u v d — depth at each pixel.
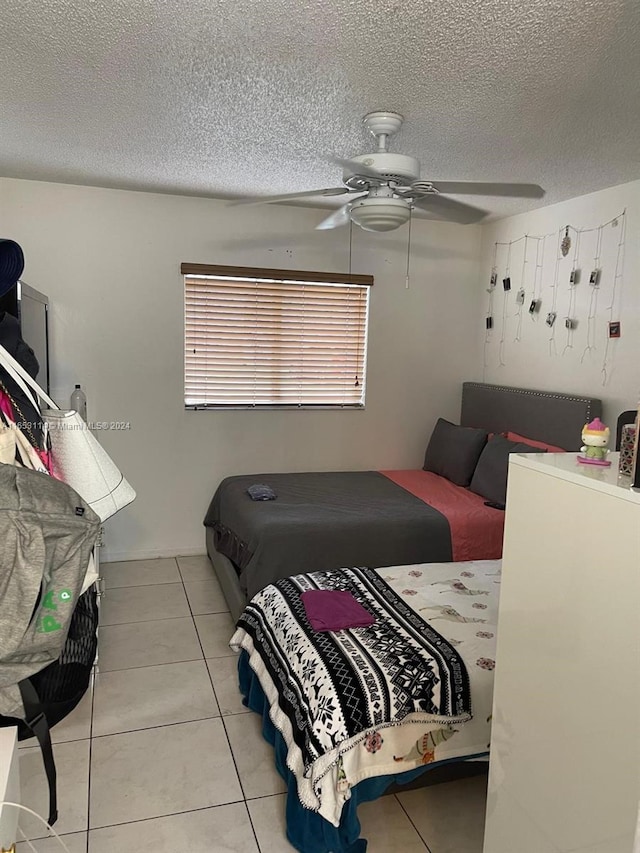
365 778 1.77
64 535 1.14
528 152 2.78
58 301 3.79
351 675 1.85
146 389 4.03
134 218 3.85
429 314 4.57
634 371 3.23
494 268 4.44
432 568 2.73
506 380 4.33
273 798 2.07
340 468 4.53
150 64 1.99
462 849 1.88
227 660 2.93
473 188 2.40
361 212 2.47
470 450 4.02
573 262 3.65
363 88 2.11
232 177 3.38
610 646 1.02
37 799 2.03
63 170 3.36
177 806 2.02
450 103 2.22
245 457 4.31
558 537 1.15
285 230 4.14
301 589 2.45
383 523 3.18
